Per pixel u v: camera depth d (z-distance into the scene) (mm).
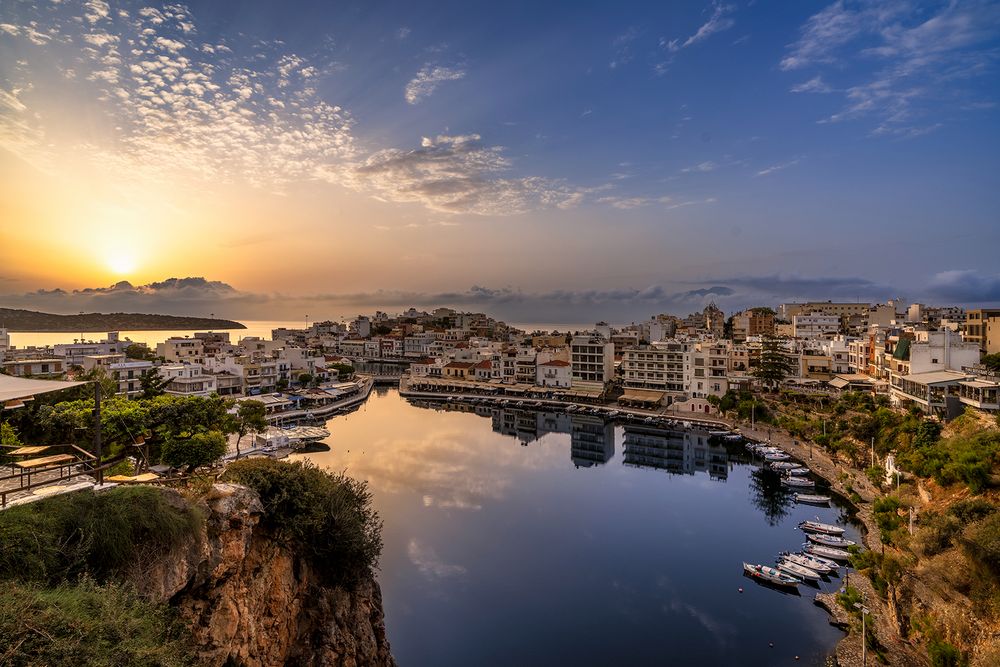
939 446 52281
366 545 31484
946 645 29500
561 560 51719
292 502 27391
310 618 27781
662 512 64375
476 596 45188
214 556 21062
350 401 141250
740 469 82375
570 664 36719
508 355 172875
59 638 12734
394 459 85750
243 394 128375
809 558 49156
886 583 38125
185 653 17156
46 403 46719
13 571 14281
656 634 40062
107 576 16781
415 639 39469
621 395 140000
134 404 44719
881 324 158875
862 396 93938
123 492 18422
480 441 100812
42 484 19344
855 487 66750
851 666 33906
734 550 53719
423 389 168250
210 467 42156
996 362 83125
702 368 126375
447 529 58438
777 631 39750
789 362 130250
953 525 35406
